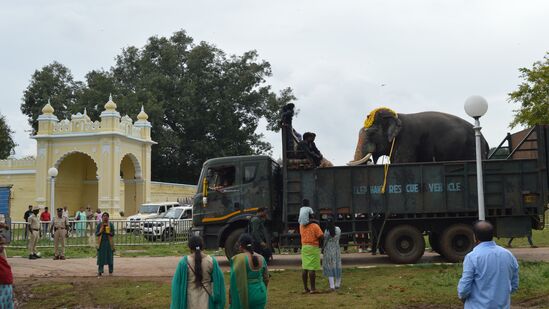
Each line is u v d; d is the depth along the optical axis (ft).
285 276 43.86
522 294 33.76
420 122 55.16
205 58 197.47
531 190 47.24
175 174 197.67
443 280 38.17
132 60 207.92
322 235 37.01
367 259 54.19
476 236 18.19
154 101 176.86
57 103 198.39
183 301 20.30
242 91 198.08
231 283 22.63
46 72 206.18
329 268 37.45
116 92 184.96
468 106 40.52
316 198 48.44
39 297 38.93
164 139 177.17
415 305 32.04
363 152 55.21
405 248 48.19
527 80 118.01
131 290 39.45
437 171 47.93
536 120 113.91
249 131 201.26
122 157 115.75
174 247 75.66
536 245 63.57
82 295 38.83
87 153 113.60
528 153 49.88
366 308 31.50
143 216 98.02
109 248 47.73
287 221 48.83
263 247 41.06
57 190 121.49
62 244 62.95
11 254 68.85
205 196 50.24
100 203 110.73
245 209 49.73
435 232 50.06
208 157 192.85
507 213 47.70
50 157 115.75
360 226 48.70
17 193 122.83
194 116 191.93
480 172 40.73
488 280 17.37
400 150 54.29
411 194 47.93
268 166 50.16
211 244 50.24
